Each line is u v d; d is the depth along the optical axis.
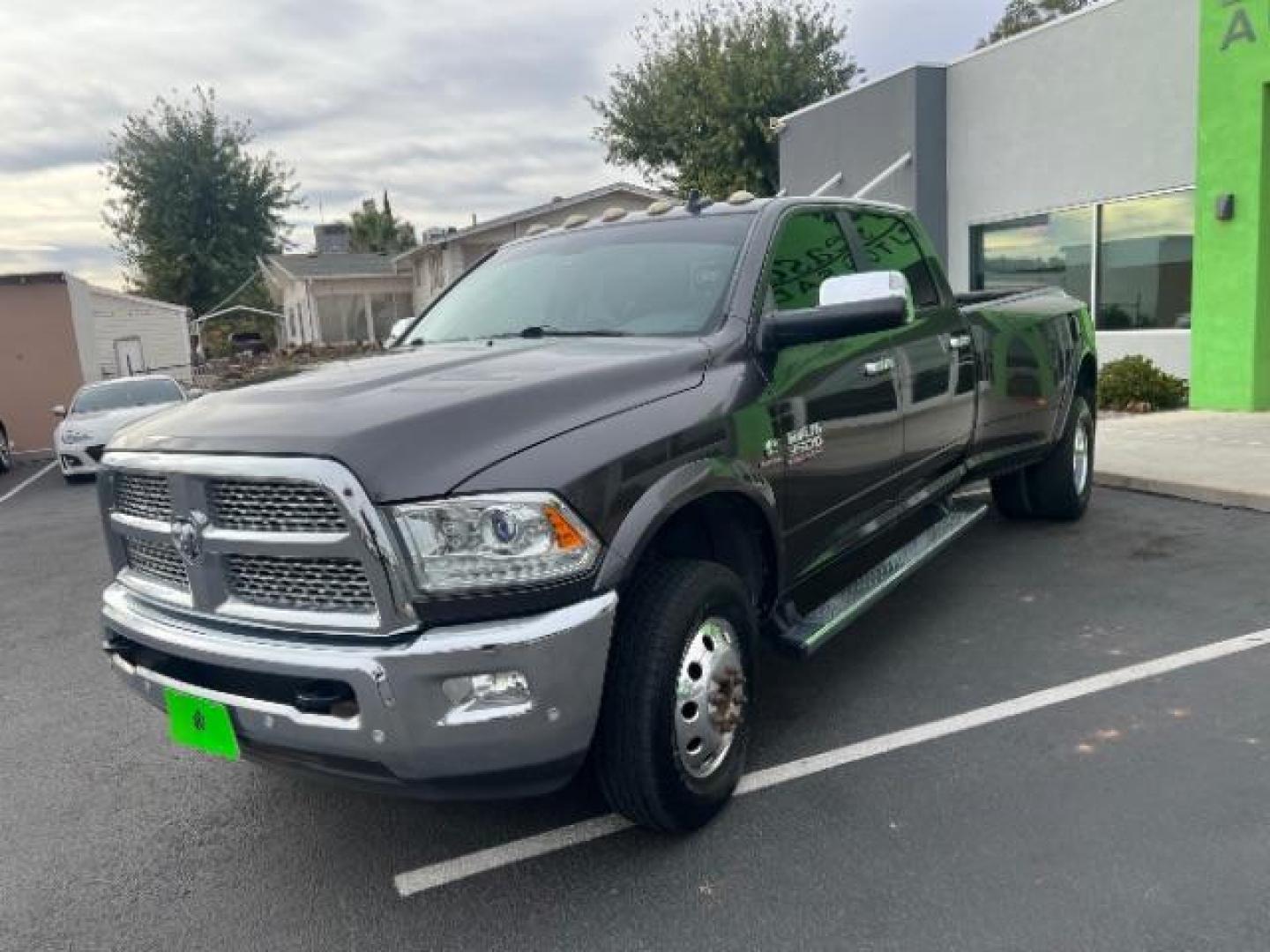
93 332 23.91
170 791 3.81
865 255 4.57
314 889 3.07
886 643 4.75
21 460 19.31
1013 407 5.68
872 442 4.19
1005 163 13.53
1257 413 10.46
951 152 14.45
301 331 43.47
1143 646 4.51
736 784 3.33
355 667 2.54
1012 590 5.42
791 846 3.09
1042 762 3.51
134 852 3.36
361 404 2.80
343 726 2.62
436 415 2.70
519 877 3.04
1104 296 12.45
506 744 2.60
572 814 3.39
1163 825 3.06
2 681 5.27
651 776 2.94
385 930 2.84
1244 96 10.20
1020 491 6.64
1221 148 10.50
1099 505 7.27
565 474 2.67
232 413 2.92
